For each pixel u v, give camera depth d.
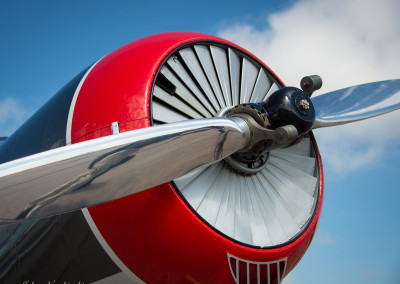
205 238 2.97
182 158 2.68
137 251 2.99
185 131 2.66
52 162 2.19
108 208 2.97
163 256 2.98
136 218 2.93
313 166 4.10
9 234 3.40
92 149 2.32
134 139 2.46
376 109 4.26
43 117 3.71
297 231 3.59
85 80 3.47
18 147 3.82
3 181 2.07
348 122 4.20
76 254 3.15
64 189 2.24
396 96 4.36
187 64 3.59
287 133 3.13
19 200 2.13
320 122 4.11
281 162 3.95
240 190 3.50
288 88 3.36
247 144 3.23
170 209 2.92
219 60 3.92
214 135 2.83
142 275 3.08
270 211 3.58
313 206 3.83
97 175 2.34
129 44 3.66
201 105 3.61
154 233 2.93
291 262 3.49
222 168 3.48
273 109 3.29
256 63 4.17
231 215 3.30
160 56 3.36
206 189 3.27
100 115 3.10
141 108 3.03
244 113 3.33
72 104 3.36
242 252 3.09
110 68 3.37
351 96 4.36
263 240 3.38
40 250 3.27
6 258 3.40
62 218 3.15
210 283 3.09
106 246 3.04
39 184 2.16
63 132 3.29
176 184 3.06
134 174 2.48
